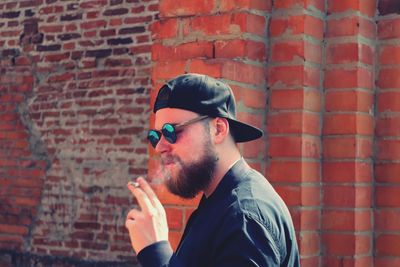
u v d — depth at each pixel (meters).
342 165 3.87
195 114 2.31
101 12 8.47
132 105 8.20
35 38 8.90
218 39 3.85
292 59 3.86
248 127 2.41
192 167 2.31
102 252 8.30
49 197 8.68
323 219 3.90
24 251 8.81
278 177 3.86
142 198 2.28
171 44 3.96
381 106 3.98
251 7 3.83
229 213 2.21
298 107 3.83
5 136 9.03
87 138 8.48
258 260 2.10
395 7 3.99
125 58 8.28
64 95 8.66
